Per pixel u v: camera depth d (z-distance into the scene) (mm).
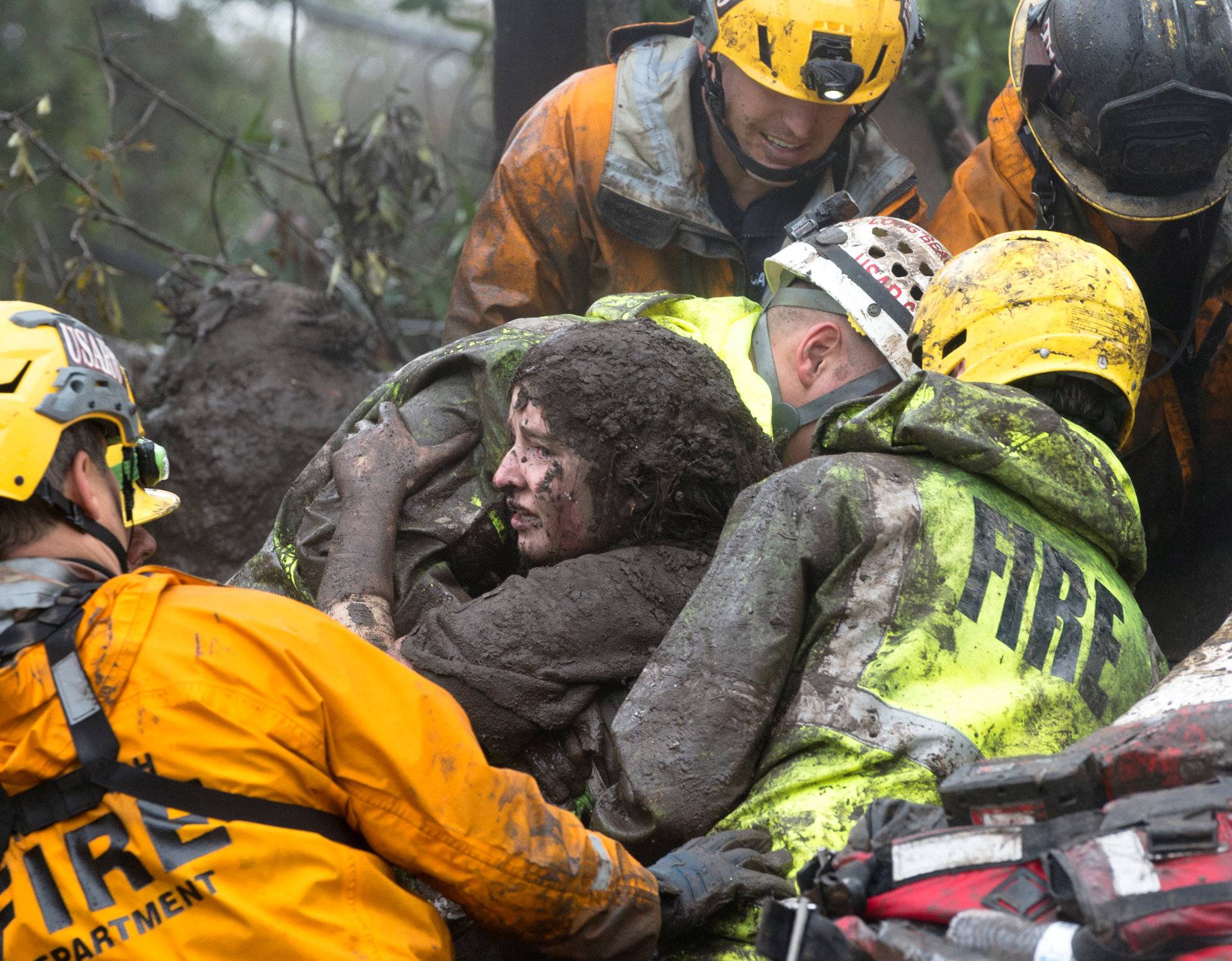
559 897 4211
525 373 5754
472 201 15828
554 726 5332
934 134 16422
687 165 9641
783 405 6703
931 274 6727
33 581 3963
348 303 15016
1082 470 5398
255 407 11695
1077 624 5199
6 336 4203
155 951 3734
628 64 9883
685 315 7172
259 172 27484
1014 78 9188
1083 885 3609
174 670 3879
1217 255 9164
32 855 3791
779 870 4707
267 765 3896
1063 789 3844
